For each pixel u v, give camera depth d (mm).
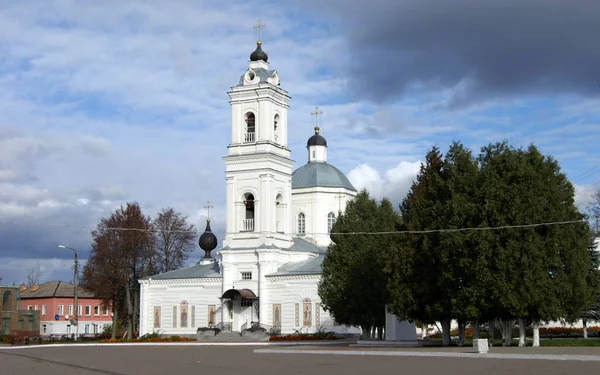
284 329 85250
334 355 46938
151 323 93000
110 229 99375
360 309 66938
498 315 51500
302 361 41594
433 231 53438
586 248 52375
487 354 40094
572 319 52562
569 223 50688
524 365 34062
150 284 93562
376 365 37031
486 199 50469
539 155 52656
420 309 55062
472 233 50094
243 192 90625
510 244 49031
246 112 91625
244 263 88938
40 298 134125
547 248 49875
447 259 51344
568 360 36344
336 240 69625
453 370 32594
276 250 88375
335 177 102000
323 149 105375
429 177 56719
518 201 49812
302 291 84938
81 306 136375
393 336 63312
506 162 51688
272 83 92250
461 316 51656
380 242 66250
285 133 94000
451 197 54000
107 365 41312
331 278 68875
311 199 100375
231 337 82188
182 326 91250
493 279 49000
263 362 41406
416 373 31703
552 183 51750
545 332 79500
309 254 92750
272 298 86562
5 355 54594
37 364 43500
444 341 57094
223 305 88438
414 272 54656
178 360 44625
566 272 50688
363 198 71750
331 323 82688
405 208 58594
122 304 104875
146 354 52312
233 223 90562
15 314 120625
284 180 92875
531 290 48594
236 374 33625
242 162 90875
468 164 53938
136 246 100000
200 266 96375
